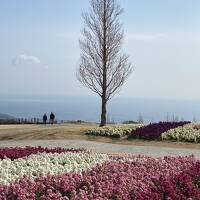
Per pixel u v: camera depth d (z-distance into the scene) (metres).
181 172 15.00
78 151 20.52
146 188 12.52
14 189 11.40
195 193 12.50
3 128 50.44
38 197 11.44
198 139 33.06
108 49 48.84
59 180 12.60
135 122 58.78
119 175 13.88
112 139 35.50
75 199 11.00
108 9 49.69
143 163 16.56
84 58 53.53
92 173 14.29
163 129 35.75
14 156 18.36
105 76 48.22
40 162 16.44
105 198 11.30
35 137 37.03
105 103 48.00
